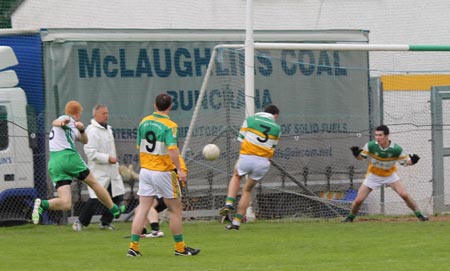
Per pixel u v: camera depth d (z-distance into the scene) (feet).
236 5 212.64
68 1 211.61
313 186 175.32
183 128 167.84
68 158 133.59
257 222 162.20
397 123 186.70
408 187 188.55
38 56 161.48
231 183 147.64
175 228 110.73
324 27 218.79
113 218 149.69
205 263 103.14
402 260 105.50
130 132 164.96
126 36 164.55
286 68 174.29
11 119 156.66
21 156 157.07
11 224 158.51
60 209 133.80
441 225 151.43
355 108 178.91
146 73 165.99
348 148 177.99
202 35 169.37
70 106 135.64
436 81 189.37
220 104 169.58
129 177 158.92
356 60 179.73
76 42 161.48
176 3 210.79
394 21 217.56
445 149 184.75
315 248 119.44
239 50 169.17
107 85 163.63
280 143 173.17
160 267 99.35
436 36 217.15
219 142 169.07
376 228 146.51
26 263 105.70
